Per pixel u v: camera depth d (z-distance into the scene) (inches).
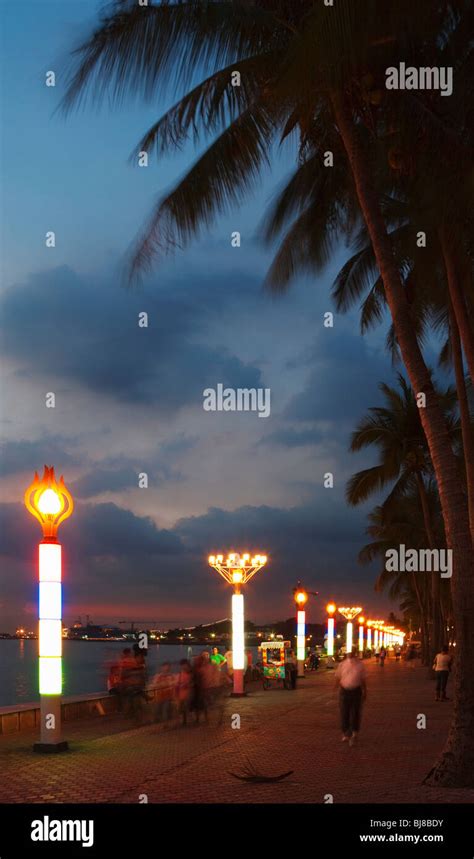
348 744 693.9
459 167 646.5
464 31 701.9
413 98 639.1
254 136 650.8
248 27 585.0
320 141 749.3
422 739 726.5
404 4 520.4
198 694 871.1
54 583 680.4
